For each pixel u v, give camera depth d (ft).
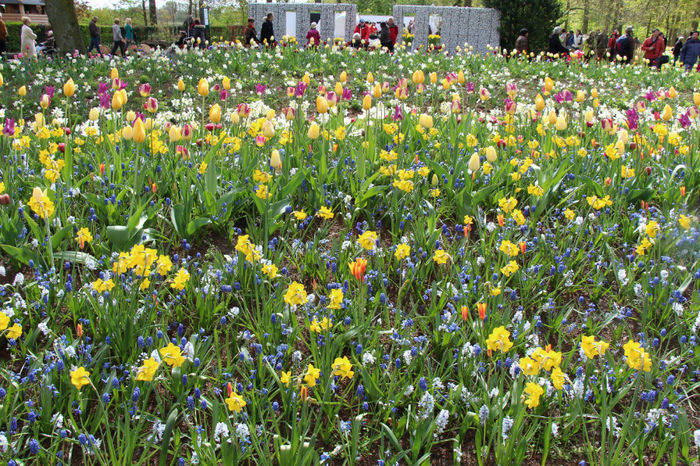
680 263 12.37
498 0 74.64
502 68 42.93
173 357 7.37
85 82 34.19
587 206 14.74
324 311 10.18
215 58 42.50
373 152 16.60
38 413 8.20
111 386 8.17
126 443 7.18
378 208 14.70
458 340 9.77
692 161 16.49
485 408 7.72
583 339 7.27
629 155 17.04
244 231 14.06
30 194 14.14
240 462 7.68
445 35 78.48
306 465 7.22
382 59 44.62
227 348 8.98
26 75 36.76
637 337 10.70
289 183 13.80
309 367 7.40
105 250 11.87
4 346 9.64
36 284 10.25
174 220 12.78
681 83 43.45
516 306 11.34
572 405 8.45
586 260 12.75
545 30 74.23
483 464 7.96
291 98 34.06
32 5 173.88
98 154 15.87
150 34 104.83
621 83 42.37
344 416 8.72
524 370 7.27
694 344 9.75
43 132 16.25
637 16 115.65
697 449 8.38
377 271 11.40
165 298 11.05
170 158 15.37
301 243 12.75
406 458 7.47
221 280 10.87
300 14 79.77
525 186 15.58
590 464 7.56
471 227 14.24
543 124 18.93
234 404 7.12
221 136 16.81
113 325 9.05
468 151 17.13
